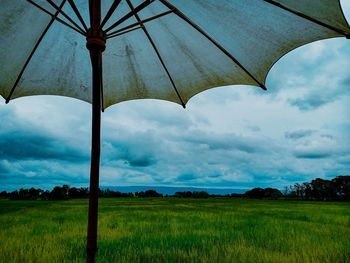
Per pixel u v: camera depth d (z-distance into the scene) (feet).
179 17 9.01
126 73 10.92
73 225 41.81
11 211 81.46
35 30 9.48
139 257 20.27
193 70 10.19
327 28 7.41
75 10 7.73
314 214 69.41
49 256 20.72
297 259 20.07
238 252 21.80
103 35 7.41
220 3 8.07
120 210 86.84
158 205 127.85
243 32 8.55
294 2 7.00
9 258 20.42
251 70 9.39
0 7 8.73
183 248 23.79
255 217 59.72
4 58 9.60
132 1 9.38
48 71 10.44
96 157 6.98
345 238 29.37
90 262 6.70
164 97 11.25
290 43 8.33
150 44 10.14
